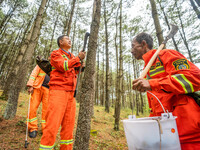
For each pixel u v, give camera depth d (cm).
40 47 1753
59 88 171
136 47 126
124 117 977
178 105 85
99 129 473
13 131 271
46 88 279
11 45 2006
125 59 1141
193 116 77
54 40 1595
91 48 197
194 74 77
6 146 213
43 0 482
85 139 168
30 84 251
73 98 194
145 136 66
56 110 160
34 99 263
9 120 326
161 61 99
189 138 76
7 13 1311
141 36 125
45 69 216
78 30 1526
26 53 405
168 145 64
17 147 217
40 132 293
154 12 403
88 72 186
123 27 929
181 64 85
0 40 1733
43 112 274
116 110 535
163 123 67
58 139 285
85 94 180
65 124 182
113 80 2638
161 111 92
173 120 69
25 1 1147
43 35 1430
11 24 1659
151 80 83
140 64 1093
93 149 291
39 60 212
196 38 521
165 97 92
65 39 210
